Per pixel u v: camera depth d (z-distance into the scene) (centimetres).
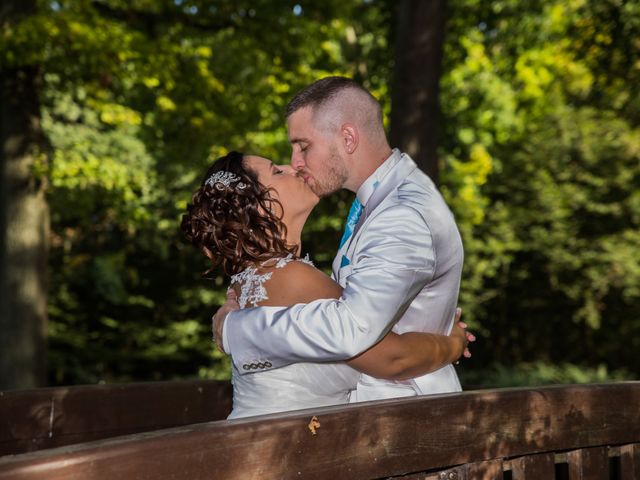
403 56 863
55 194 1088
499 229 1859
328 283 233
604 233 1880
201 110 1082
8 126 1008
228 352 230
